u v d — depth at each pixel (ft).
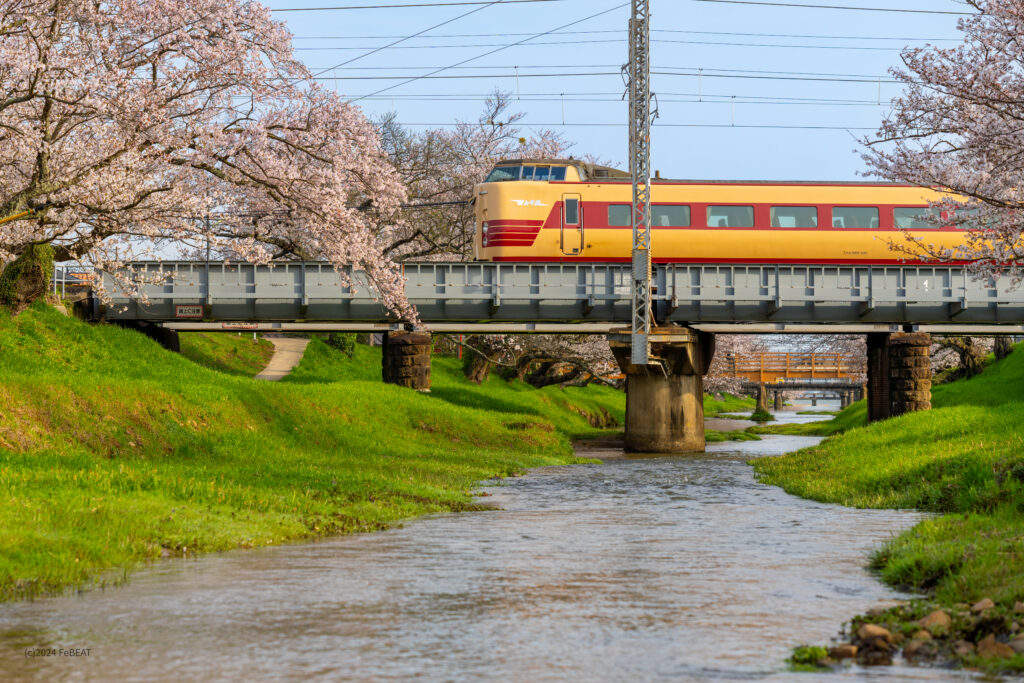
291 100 116.57
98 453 91.66
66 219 102.22
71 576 48.06
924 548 52.11
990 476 76.02
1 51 92.02
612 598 45.09
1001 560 46.47
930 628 37.22
